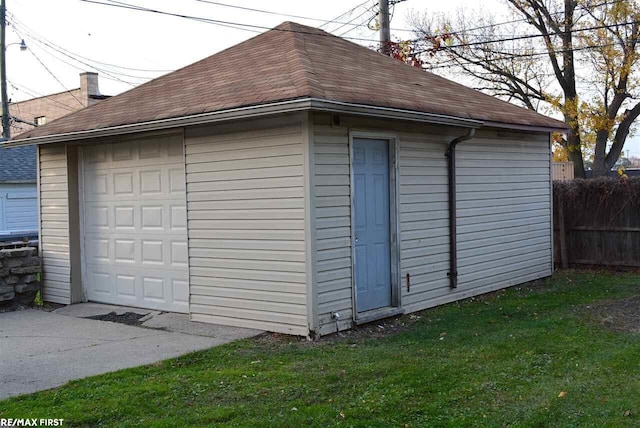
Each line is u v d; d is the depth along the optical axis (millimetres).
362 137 8273
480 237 10648
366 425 4770
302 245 7461
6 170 22359
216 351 6934
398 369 6113
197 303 8578
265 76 8289
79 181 10438
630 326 8055
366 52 11133
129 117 8844
